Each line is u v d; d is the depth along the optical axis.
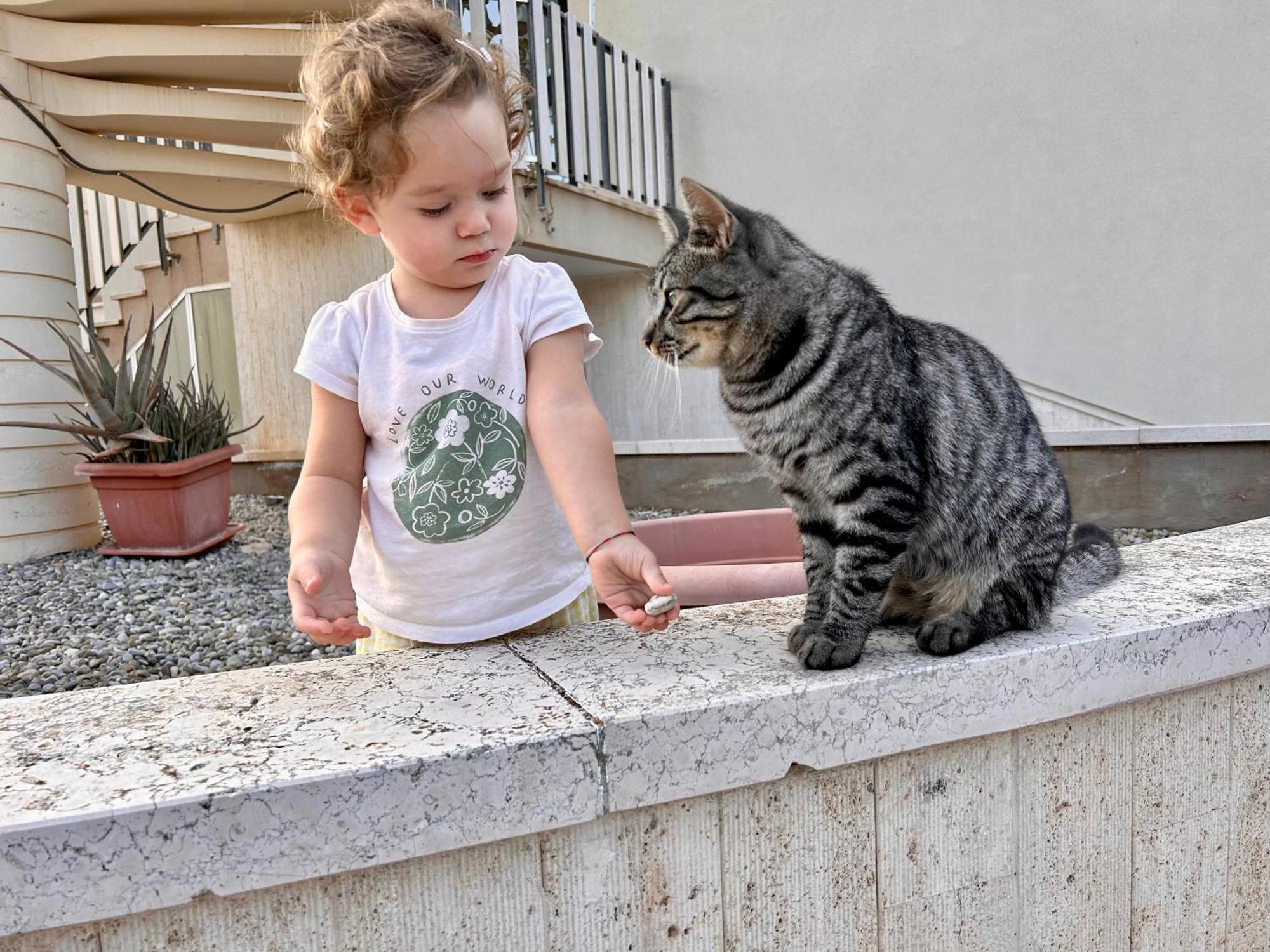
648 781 1.03
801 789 1.16
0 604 3.66
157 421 4.34
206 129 4.63
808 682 1.13
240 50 4.21
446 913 1.00
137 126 4.55
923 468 1.46
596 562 1.15
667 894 1.11
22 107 4.12
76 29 4.17
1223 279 5.05
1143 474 4.42
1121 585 1.62
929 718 1.19
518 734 0.98
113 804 0.83
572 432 1.24
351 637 1.11
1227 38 4.89
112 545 4.52
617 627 1.43
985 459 1.54
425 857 0.98
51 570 4.16
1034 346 5.65
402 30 1.16
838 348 1.47
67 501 4.48
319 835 0.89
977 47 5.62
